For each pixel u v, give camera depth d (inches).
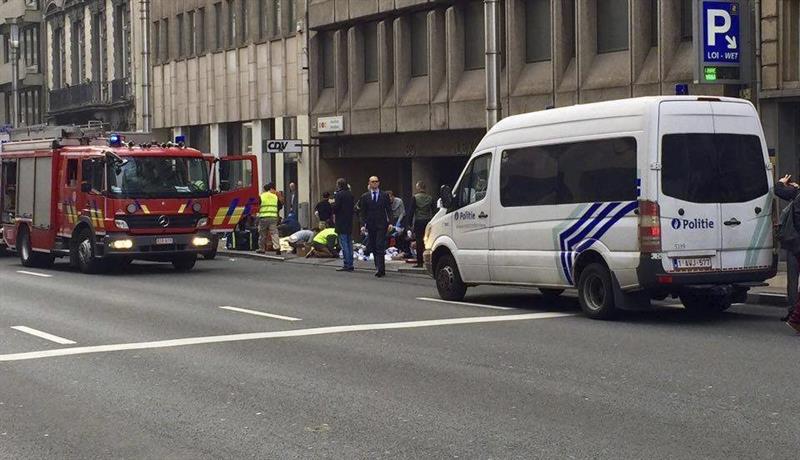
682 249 586.9
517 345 515.2
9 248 1186.6
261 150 1736.0
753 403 371.6
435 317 634.2
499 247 685.9
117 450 328.2
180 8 1967.3
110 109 2169.0
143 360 492.1
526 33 1192.8
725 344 506.9
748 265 605.9
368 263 1124.5
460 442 326.6
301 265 1143.6
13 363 489.7
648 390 398.3
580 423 348.2
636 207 588.7
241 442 333.4
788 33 912.9
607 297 605.9
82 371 466.3
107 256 1008.2
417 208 1010.7
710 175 595.2
